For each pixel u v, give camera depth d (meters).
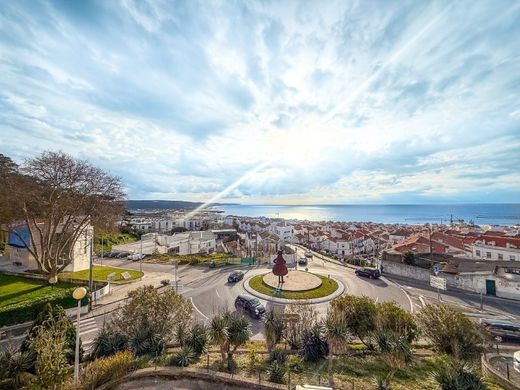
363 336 13.97
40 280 30.05
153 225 113.25
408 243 46.00
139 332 12.98
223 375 10.58
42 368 9.48
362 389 9.84
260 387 10.02
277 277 33.12
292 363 11.93
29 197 27.33
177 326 14.36
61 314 13.30
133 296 14.80
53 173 27.78
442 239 50.16
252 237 76.88
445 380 9.60
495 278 28.16
